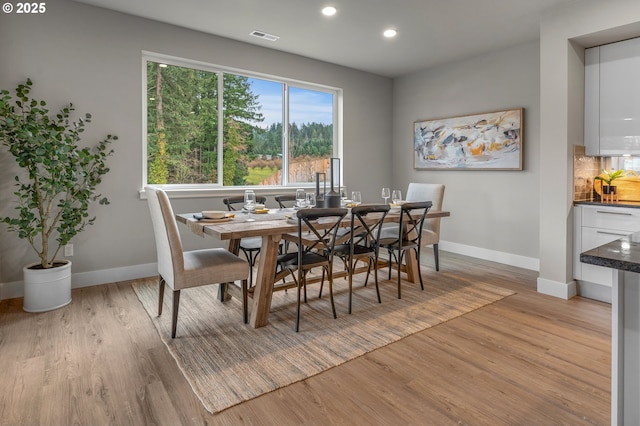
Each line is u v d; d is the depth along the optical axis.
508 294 3.39
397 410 1.77
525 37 4.14
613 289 1.31
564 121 3.23
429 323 2.75
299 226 2.61
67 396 1.86
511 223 4.55
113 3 3.39
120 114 3.62
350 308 2.93
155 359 2.23
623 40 3.18
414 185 4.49
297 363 2.19
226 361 2.21
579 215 3.29
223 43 4.17
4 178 3.12
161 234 2.59
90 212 3.53
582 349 2.35
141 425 1.66
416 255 3.82
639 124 3.11
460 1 3.26
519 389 1.94
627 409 1.32
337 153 5.43
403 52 4.64
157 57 3.89
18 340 2.45
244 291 2.74
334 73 5.16
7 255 3.19
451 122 5.10
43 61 3.24
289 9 3.44
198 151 4.25
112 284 3.62
